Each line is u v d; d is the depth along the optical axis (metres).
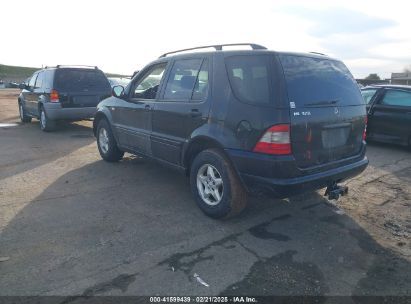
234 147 3.86
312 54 4.11
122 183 5.57
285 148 3.55
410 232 4.04
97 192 5.17
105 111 6.47
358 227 4.14
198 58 4.50
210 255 3.46
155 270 3.21
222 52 4.19
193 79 4.51
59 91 9.74
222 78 4.08
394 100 8.38
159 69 5.28
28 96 11.45
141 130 5.46
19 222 4.15
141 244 3.66
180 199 4.91
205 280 3.07
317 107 3.78
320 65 4.07
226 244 3.68
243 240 3.77
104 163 6.78
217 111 4.05
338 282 3.09
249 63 3.84
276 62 3.65
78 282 3.02
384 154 7.92
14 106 18.77
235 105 3.86
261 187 3.70
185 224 4.13
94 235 3.84
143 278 3.09
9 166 6.55
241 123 3.78
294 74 3.72
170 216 4.35
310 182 3.71
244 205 4.13
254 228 4.06
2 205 4.66
